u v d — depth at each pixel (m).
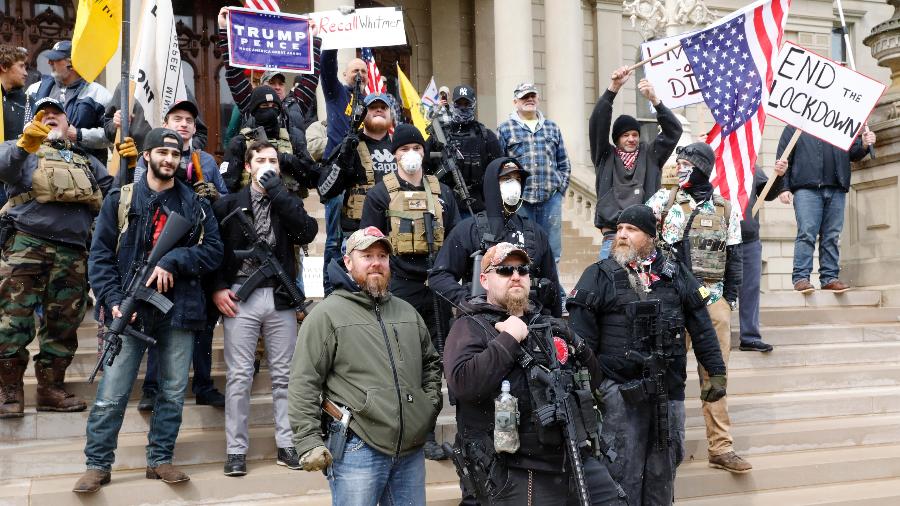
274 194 6.15
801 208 10.08
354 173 6.86
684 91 8.48
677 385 5.68
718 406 6.85
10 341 6.31
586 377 4.77
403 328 5.01
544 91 19.12
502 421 4.49
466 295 5.55
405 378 4.90
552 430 4.52
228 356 6.08
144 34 7.53
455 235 5.96
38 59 16.08
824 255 10.27
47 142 6.54
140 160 6.48
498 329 4.65
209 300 6.34
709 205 7.04
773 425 7.77
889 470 7.28
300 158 6.94
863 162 10.99
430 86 12.30
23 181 6.37
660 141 7.89
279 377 6.21
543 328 4.71
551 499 4.58
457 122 7.34
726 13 20.02
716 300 7.02
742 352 8.73
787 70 8.81
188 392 7.06
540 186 8.08
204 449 6.29
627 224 5.68
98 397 5.71
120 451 6.14
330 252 7.34
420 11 19.30
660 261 5.81
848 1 21.27
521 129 8.15
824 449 7.56
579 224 14.80
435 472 6.26
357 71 7.70
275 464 6.27
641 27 11.61
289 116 7.55
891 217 10.70
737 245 7.30
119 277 5.86
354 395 4.81
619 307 5.59
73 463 6.06
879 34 11.24
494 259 4.73
